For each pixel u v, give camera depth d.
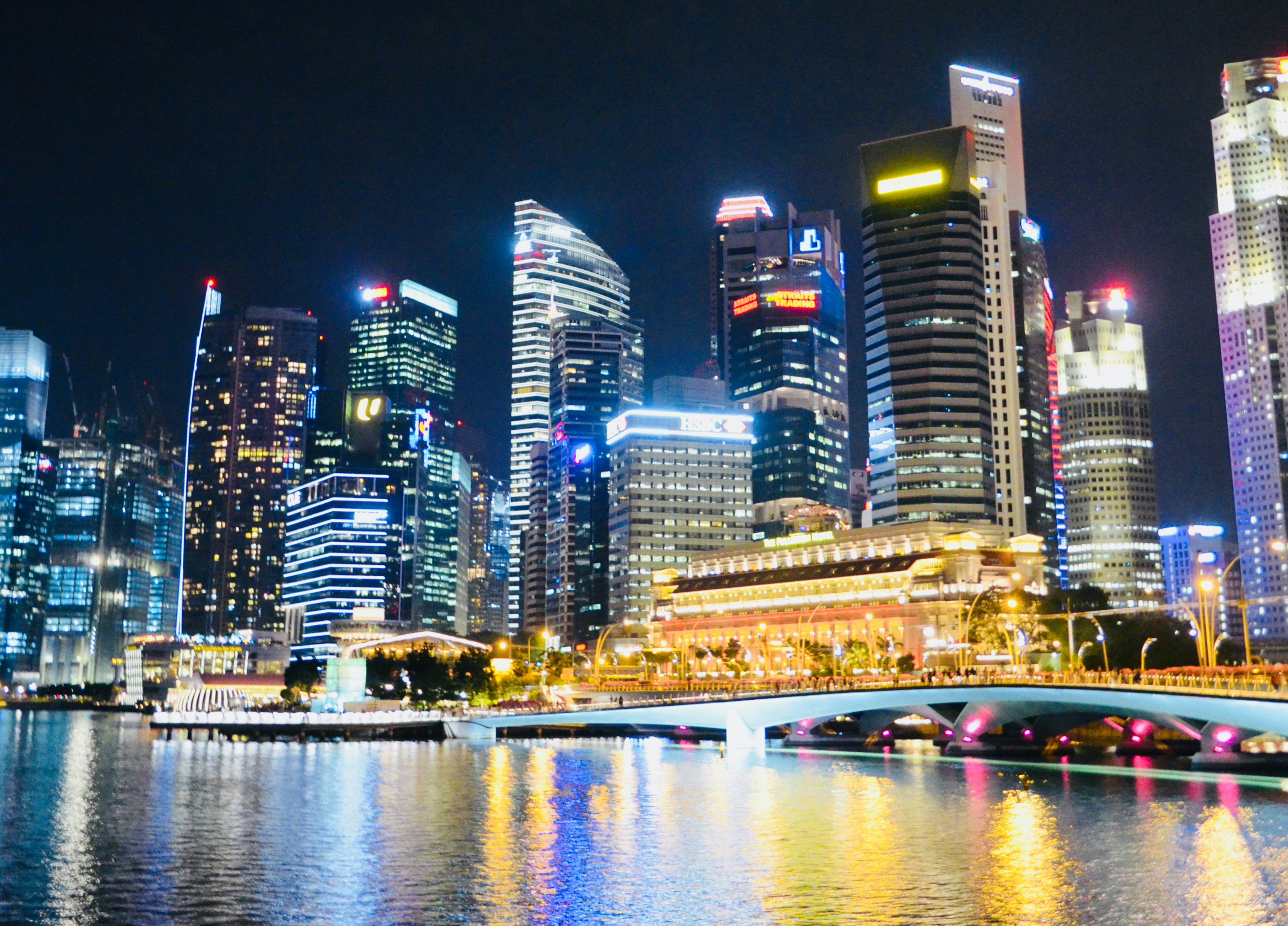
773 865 94.81
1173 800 136.12
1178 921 75.56
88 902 82.25
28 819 123.06
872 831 112.75
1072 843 103.75
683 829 115.06
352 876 91.12
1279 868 91.31
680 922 76.38
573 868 93.88
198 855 100.38
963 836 108.69
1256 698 136.75
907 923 75.31
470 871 92.81
